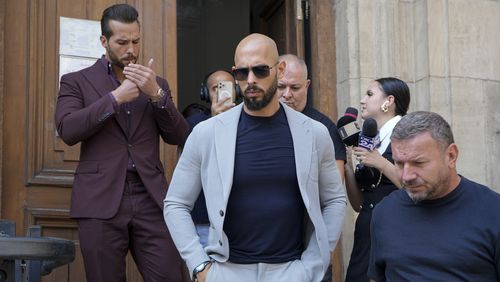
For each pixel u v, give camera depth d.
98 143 3.36
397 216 2.57
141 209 3.36
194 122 4.00
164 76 4.46
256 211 2.64
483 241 2.42
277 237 2.65
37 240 1.89
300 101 3.69
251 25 6.36
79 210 3.28
